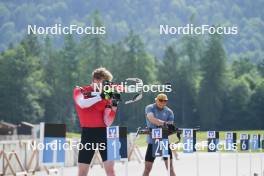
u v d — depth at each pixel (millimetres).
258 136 29703
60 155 18906
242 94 170000
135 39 167000
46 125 18766
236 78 179250
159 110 24422
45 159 18719
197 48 171250
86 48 163500
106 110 18516
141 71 164875
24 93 155750
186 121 169500
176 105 169000
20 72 156625
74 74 162000
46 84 160125
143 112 150750
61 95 161000
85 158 18516
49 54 163250
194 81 169875
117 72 164125
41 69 161250
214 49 170375
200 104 169375
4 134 88812
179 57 171125
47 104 160000
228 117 169750
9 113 153125
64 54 161875
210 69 169500
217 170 36594
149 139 24609
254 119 170000
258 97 170625
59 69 161125
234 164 41719
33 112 156500
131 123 149875
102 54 163500
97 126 18484
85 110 18453
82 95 18453
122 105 149625
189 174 33500
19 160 32312
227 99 170625
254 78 181125
